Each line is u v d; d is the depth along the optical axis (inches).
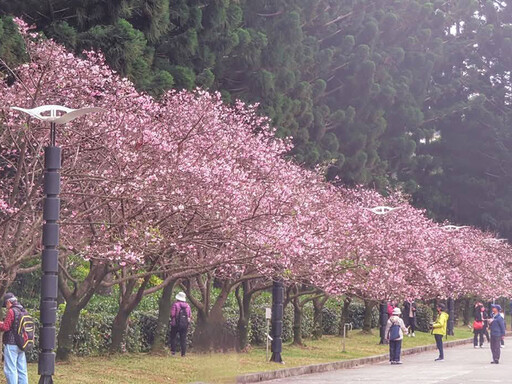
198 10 1336.1
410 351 1330.0
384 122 2016.5
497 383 810.2
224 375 582.6
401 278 1151.0
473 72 2640.3
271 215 758.5
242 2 1641.2
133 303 860.0
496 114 2679.6
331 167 1881.2
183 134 823.7
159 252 743.7
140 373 758.5
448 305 1813.5
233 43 1450.5
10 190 777.6
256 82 1565.0
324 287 995.3
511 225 2591.0
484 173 2635.3
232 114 1095.6
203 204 693.9
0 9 1025.5
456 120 2623.0
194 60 1409.9
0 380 631.8
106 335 901.8
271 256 764.6
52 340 575.2
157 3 1109.7
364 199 1589.6
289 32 1653.5
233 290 1493.6
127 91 799.7
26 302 1058.1
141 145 716.0
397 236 1238.3
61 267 774.5
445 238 1542.8
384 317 1375.5
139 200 654.5
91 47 952.9
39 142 702.5
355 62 1945.1
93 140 701.9
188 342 1020.5
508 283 1941.4
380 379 853.8
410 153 2167.8
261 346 1178.0
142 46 1056.2
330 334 1560.0
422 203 2481.5
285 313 1278.3
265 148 952.9
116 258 674.8
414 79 2213.3
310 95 1775.3
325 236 931.3
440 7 2417.6
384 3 2118.6
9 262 653.9
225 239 733.3
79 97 741.9
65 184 691.4
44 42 832.9
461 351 1400.1
